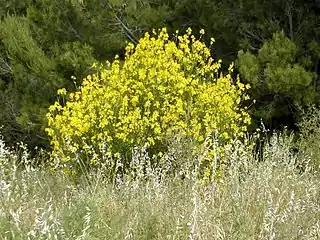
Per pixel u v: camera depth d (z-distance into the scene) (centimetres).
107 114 636
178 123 621
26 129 919
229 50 914
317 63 841
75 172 634
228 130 654
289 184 518
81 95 717
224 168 564
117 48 895
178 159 585
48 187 554
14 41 891
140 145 628
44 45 923
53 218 398
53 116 795
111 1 855
